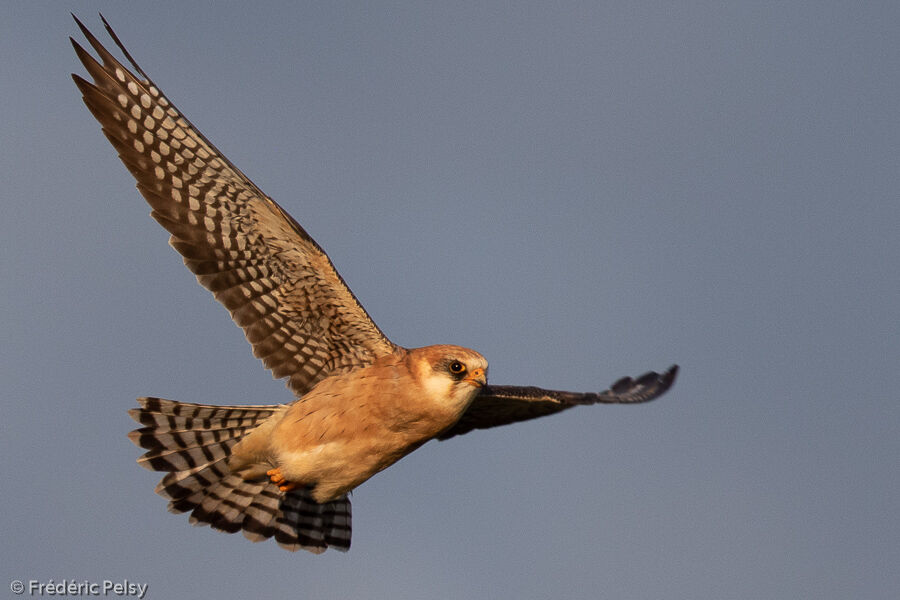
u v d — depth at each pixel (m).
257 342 14.43
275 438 14.12
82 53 12.96
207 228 13.86
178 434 14.56
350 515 15.88
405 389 13.82
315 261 13.88
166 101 13.26
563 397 16.95
